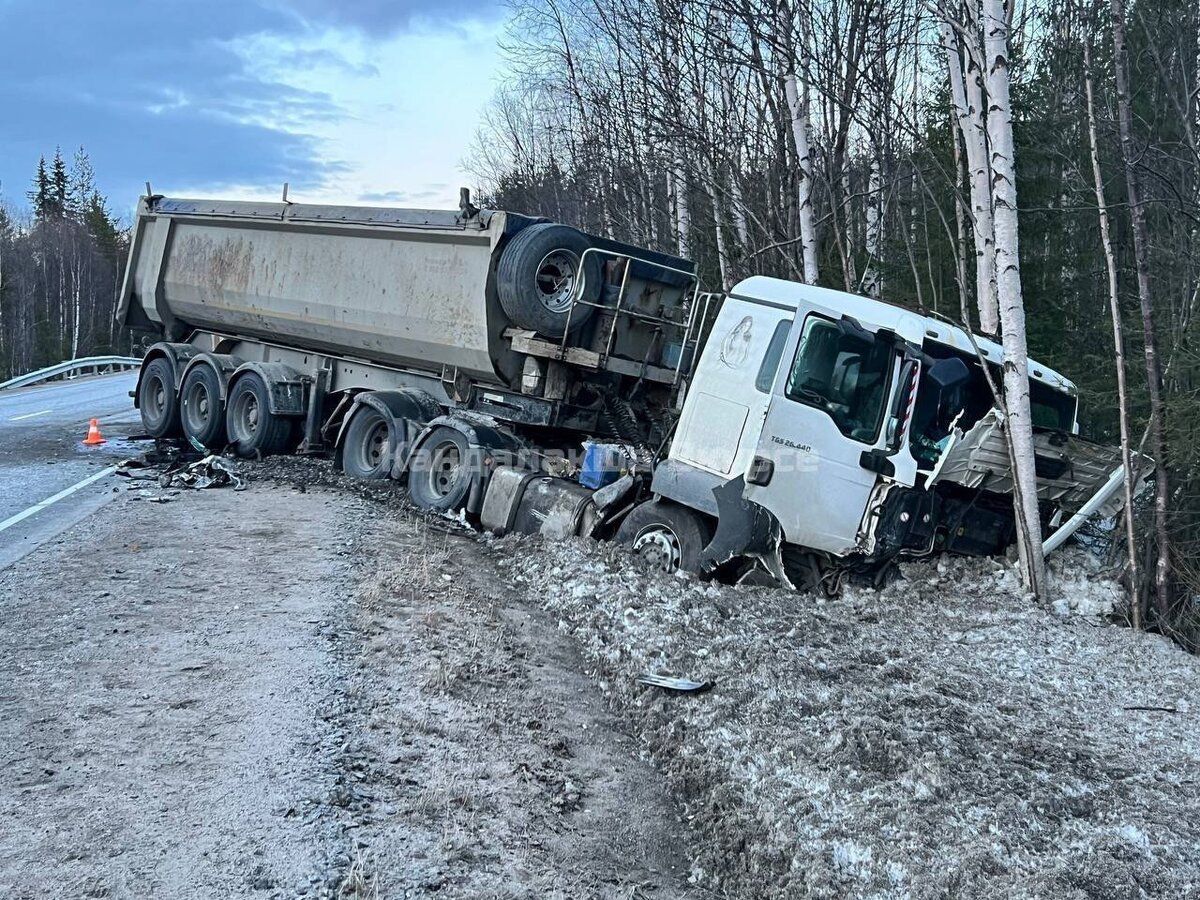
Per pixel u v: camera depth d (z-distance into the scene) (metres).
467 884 3.98
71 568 7.92
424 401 12.05
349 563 8.40
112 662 5.86
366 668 6.04
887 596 8.00
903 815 4.64
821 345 7.90
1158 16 14.35
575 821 4.83
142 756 4.68
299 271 13.23
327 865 3.90
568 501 9.69
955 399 8.20
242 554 8.57
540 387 10.59
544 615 7.97
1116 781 5.09
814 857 4.45
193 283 15.22
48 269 72.56
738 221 17.00
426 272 11.34
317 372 13.68
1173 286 12.68
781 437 7.90
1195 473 9.48
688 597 7.62
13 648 6.05
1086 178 14.04
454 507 10.62
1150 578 9.03
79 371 40.50
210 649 6.15
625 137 21.77
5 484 12.45
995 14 8.80
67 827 4.02
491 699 5.96
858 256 16.89
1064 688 6.52
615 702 6.37
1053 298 14.16
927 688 6.23
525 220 10.48
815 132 16.06
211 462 13.26
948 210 14.74
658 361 11.00
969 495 8.41
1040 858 4.31
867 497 7.89
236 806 4.28
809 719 5.75
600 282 10.42
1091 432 12.27
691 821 5.03
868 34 15.46
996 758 5.25
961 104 12.50
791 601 7.77
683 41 16.75
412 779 4.77
